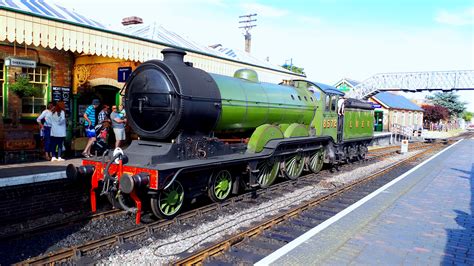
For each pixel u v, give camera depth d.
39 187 7.48
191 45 14.23
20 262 5.01
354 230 6.64
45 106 12.61
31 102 12.21
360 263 5.20
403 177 12.59
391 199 9.12
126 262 5.23
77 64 13.60
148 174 6.68
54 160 9.91
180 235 6.48
